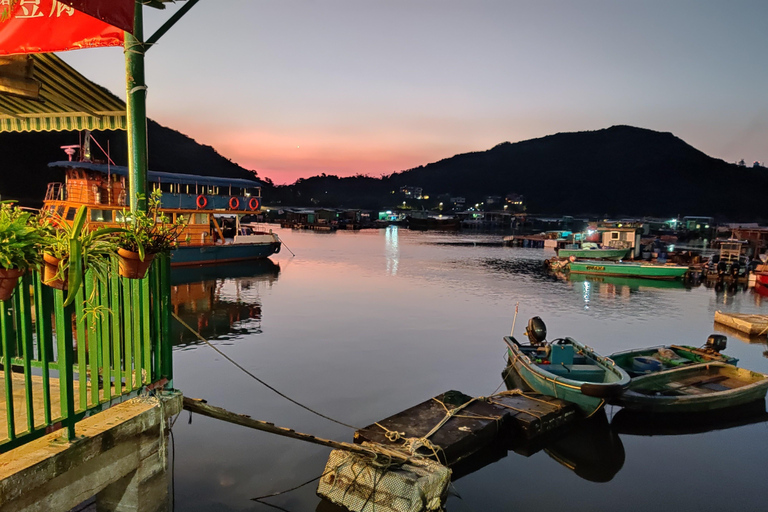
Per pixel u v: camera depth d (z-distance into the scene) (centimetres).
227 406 1199
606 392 1060
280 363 1575
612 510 832
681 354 1561
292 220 13075
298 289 3083
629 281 3850
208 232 3934
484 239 9156
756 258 5006
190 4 510
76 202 3016
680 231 9856
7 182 9394
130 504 461
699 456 1027
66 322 379
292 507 779
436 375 1498
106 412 450
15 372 553
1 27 489
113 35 498
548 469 959
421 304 2695
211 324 2120
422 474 733
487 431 959
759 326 2161
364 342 1869
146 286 470
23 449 372
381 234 10231
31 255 356
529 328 1494
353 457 770
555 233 7894
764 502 866
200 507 777
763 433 1135
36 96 551
